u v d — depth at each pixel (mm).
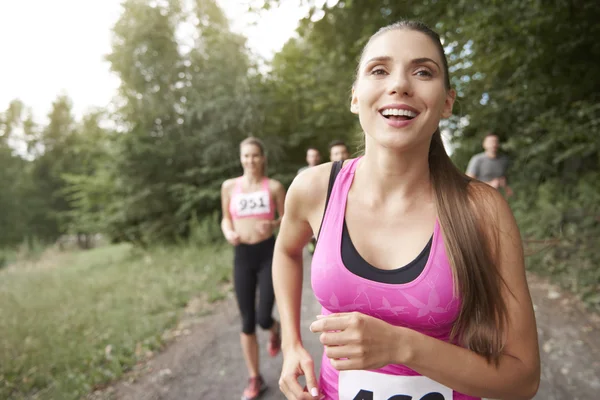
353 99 1053
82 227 11547
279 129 11125
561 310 3723
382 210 949
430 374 810
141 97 10109
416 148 881
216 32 10531
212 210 10133
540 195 6227
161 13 10086
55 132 36125
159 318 4184
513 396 852
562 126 4633
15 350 3615
